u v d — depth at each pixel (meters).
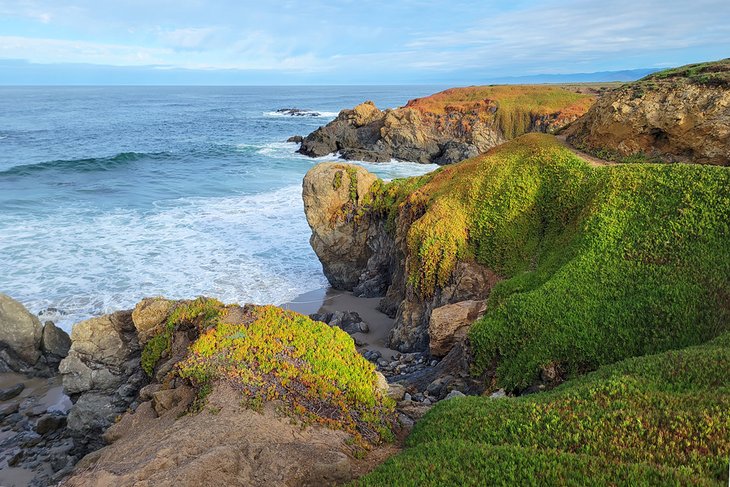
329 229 35.91
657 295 18.83
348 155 85.88
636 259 21.00
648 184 24.34
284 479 11.12
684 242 20.67
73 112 174.38
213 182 64.12
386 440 13.99
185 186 61.38
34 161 74.75
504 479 9.68
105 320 22.42
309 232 45.50
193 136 113.81
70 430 20.44
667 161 31.09
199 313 20.28
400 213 32.59
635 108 32.25
